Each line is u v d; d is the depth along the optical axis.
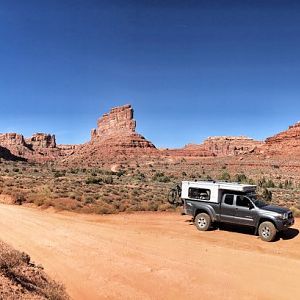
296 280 11.57
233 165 147.75
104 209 25.62
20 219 20.75
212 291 10.49
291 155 151.00
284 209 17.64
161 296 10.06
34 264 11.84
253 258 13.84
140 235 17.41
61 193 34.03
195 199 18.97
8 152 186.25
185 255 13.97
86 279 11.17
